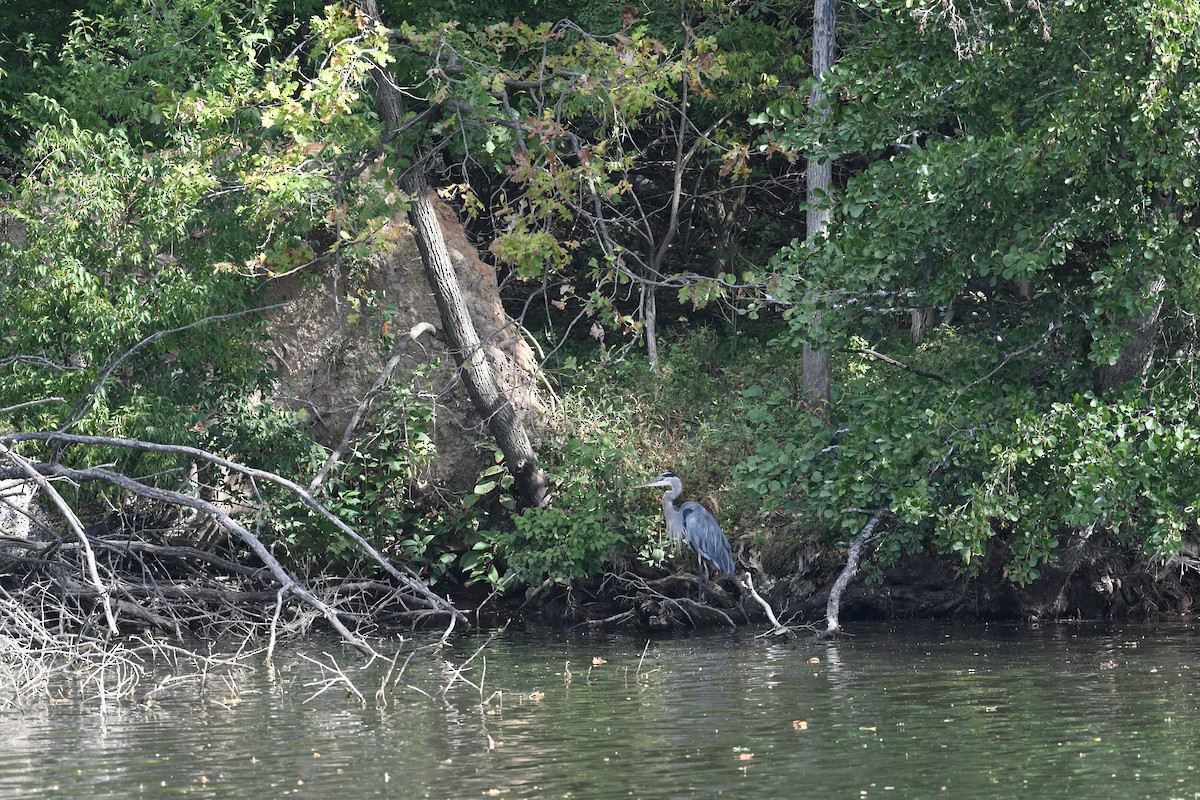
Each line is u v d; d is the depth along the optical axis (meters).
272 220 33.22
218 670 26.17
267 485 34.09
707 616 33.84
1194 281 24.84
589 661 26.84
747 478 31.56
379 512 35.53
